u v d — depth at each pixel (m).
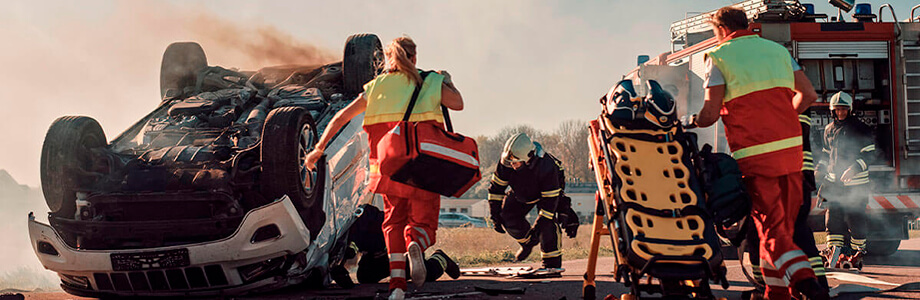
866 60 9.22
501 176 7.18
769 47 4.13
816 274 4.59
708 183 3.88
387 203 4.69
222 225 5.31
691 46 9.21
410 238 4.58
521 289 5.60
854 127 7.48
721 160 3.94
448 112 4.78
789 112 4.04
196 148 5.79
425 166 4.46
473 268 8.19
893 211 9.04
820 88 9.12
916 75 9.12
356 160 6.84
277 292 5.84
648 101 4.05
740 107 4.05
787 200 4.05
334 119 4.79
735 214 3.91
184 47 7.77
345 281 6.21
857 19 9.53
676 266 3.55
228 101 6.74
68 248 5.34
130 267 5.23
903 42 9.06
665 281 3.74
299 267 5.52
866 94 9.19
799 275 3.85
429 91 4.64
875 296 5.21
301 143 5.58
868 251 9.35
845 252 7.45
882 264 8.45
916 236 16.17
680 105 9.03
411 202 4.62
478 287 5.65
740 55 4.09
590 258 4.67
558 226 7.21
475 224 46.91
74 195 5.62
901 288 5.48
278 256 5.31
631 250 3.60
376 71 7.73
